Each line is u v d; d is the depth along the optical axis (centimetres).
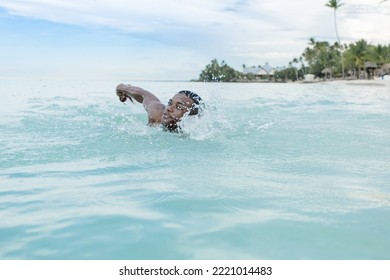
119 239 155
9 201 202
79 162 286
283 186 227
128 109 668
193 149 335
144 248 148
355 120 564
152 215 179
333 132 435
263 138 393
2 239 158
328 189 223
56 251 147
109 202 198
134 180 237
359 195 212
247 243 151
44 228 167
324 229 166
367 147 351
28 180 240
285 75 9050
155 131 417
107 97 983
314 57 7869
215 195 208
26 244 153
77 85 1903
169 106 401
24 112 617
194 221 173
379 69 6719
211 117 450
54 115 575
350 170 269
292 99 1096
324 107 821
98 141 366
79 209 188
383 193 217
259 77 8994
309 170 266
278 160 296
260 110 728
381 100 1083
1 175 252
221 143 362
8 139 376
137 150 328
